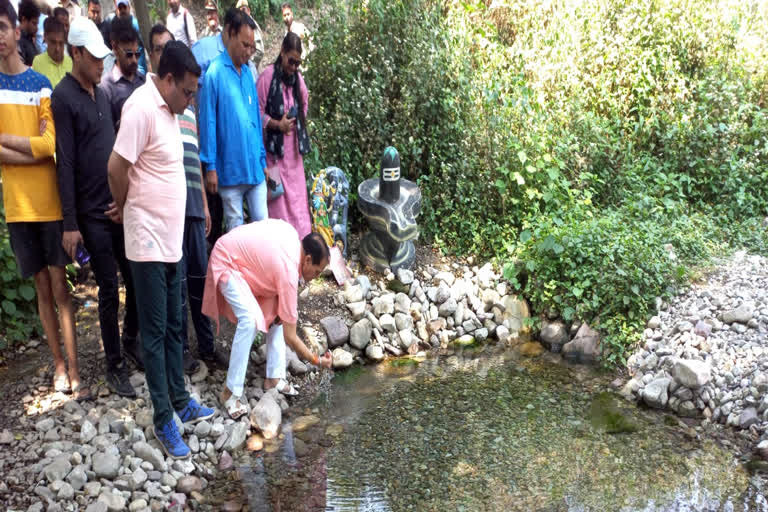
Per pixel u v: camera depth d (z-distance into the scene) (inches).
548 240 235.0
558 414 187.8
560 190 274.5
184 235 174.6
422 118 272.5
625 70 315.6
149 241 141.4
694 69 334.0
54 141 154.3
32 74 156.1
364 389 201.9
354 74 272.7
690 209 289.0
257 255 159.2
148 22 229.6
